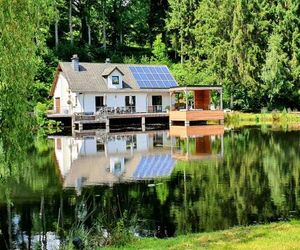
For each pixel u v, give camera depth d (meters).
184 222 12.98
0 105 10.91
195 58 66.62
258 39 59.06
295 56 57.16
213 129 43.09
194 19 67.88
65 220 13.39
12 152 11.04
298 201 14.97
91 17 70.94
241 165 22.19
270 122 52.56
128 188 17.48
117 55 67.56
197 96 51.09
